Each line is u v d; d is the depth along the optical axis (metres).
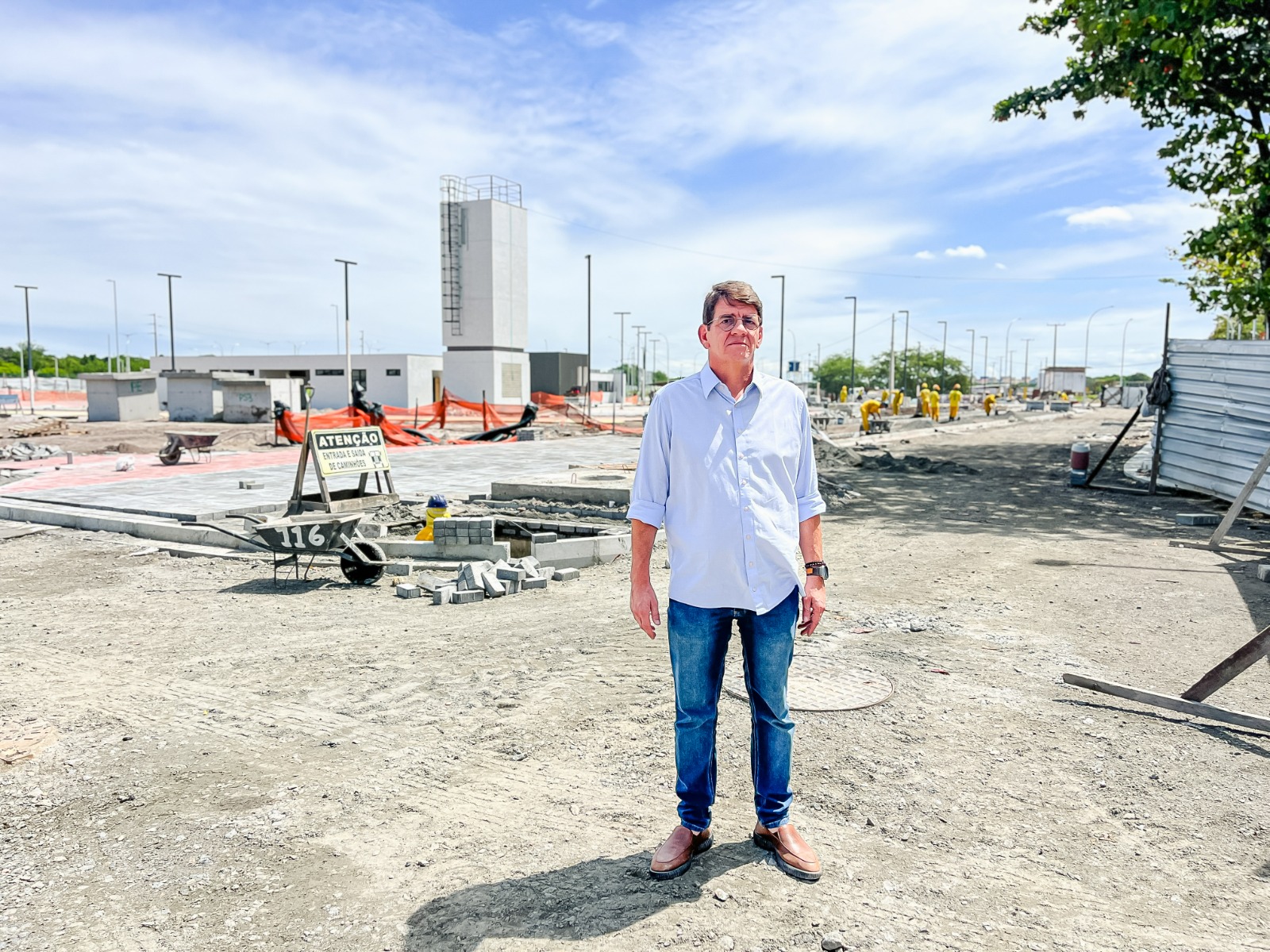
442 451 23.39
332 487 14.48
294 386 46.44
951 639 5.91
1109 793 3.54
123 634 6.35
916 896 2.75
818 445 20.09
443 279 55.91
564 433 35.88
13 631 6.45
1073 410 68.88
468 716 4.51
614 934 2.53
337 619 6.75
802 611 2.94
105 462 19.75
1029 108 17.69
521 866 2.96
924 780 3.65
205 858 3.05
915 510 12.93
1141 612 6.70
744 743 4.06
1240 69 14.73
